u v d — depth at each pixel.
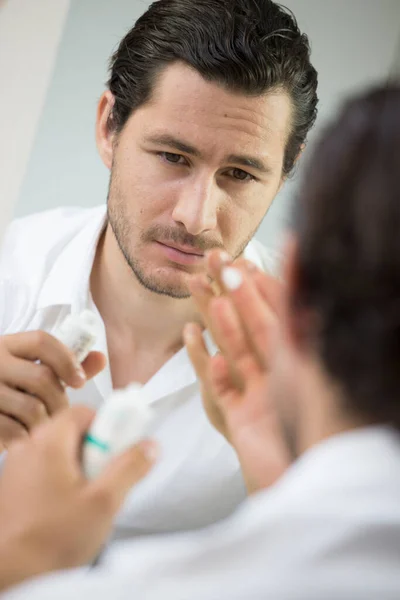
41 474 0.50
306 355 0.41
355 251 0.38
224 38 1.06
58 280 1.30
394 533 0.35
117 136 1.15
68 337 0.92
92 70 1.64
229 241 1.14
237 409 0.63
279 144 1.13
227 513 1.23
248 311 0.63
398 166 0.38
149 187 1.09
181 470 1.23
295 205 0.43
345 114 0.42
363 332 0.38
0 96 1.34
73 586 0.38
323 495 0.36
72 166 1.67
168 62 1.08
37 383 0.91
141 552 0.41
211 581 0.36
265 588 0.34
